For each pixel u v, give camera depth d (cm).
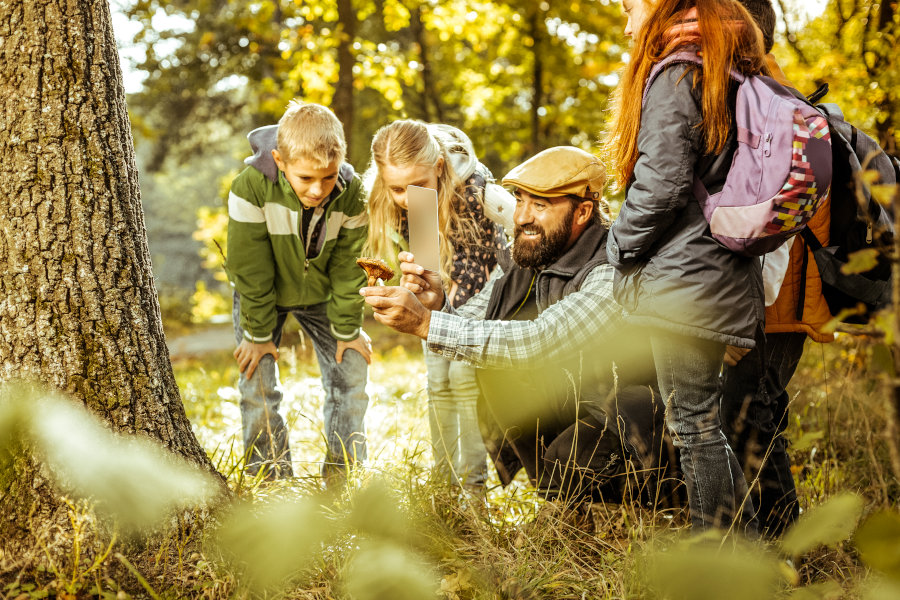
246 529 61
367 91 1711
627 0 229
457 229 303
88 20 216
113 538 175
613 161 229
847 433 315
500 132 1551
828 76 453
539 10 1369
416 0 1158
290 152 262
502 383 265
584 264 252
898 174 240
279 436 299
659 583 71
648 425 246
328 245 295
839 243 229
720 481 211
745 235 195
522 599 190
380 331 1224
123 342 210
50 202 206
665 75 204
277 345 325
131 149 228
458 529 234
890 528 83
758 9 246
